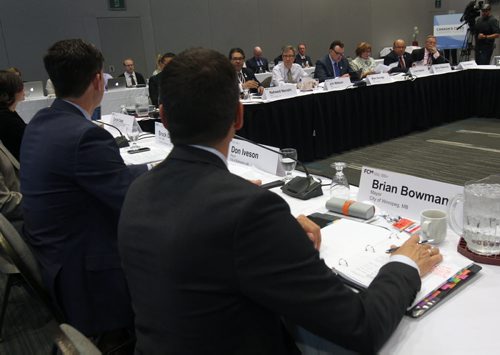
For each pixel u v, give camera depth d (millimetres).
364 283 953
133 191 822
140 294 771
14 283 1923
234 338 719
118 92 5617
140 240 750
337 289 712
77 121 1372
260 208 673
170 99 752
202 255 674
